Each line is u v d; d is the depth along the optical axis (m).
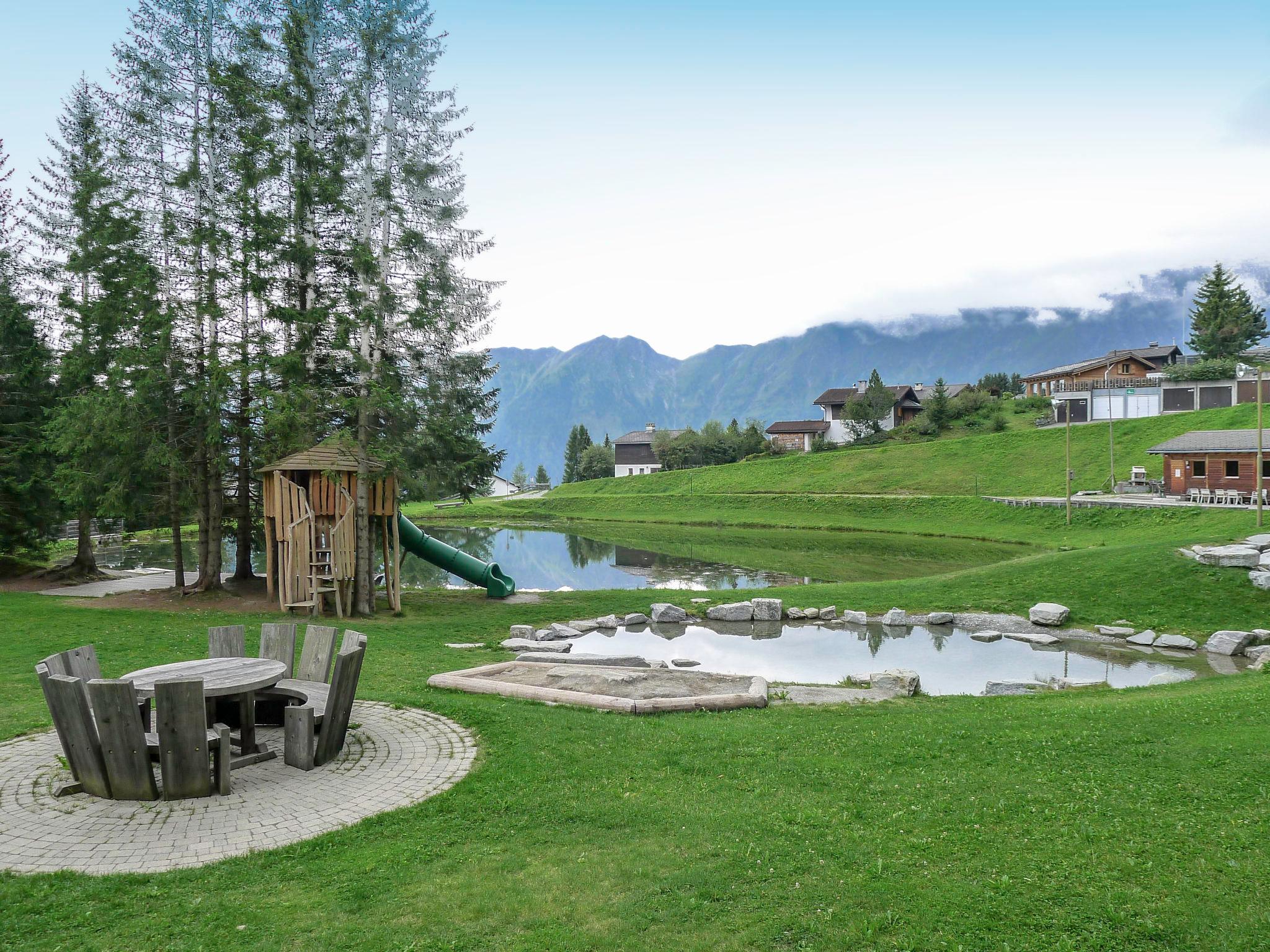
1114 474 64.31
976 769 8.84
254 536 29.91
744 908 5.70
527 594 29.81
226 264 24.16
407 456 24.28
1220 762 8.52
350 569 22.75
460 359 25.70
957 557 44.56
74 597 24.59
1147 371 88.25
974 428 92.38
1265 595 23.30
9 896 5.99
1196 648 20.78
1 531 29.44
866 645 21.53
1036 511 54.75
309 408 22.61
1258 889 5.78
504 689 13.07
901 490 74.00
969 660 19.67
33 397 30.06
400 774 8.80
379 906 5.82
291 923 5.59
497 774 8.70
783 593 28.36
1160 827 6.92
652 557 48.47
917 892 5.88
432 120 23.45
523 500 107.00
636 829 7.21
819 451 101.31
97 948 5.27
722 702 12.74
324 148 24.12
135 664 14.57
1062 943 5.18
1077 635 22.25
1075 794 7.86
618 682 14.06
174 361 23.39
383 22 22.64
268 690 10.35
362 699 12.06
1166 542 29.47
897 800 7.87
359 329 23.00
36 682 12.91
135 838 7.09
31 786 8.34
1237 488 47.91
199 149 24.78
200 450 24.39
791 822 7.30
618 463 138.88
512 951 5.17
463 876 6.29
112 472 23.92
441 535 68.94
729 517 75.12
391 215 23.39
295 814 7.66
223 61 24.45
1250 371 74.94
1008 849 6.60
